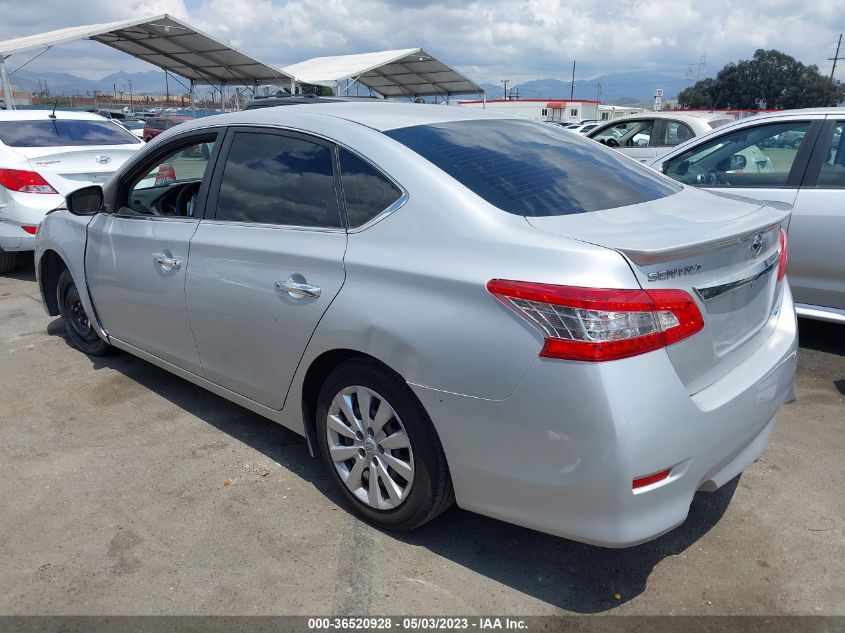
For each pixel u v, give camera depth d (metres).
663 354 2.20
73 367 4.68
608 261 2.17
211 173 3.45
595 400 2.11
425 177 2.64
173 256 3.53
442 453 2.56
